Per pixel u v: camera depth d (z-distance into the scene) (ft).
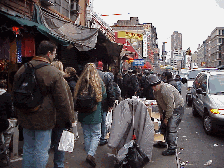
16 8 22.74
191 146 20.31
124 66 90.94
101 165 15.08
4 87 12.87
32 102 9.34
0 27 17.08
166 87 16.42
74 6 40.93
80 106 13.88
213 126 22.44
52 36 20.29
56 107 10.17
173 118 16.88
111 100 17.56
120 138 14.82
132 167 13.58
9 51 18.61
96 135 14.79
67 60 35.70
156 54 278.26
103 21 59.57
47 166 14.56
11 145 15.58
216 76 27.09
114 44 38.65
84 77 14.11
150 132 14.83
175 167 14.99
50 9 31.78
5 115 12.46
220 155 18.06
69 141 11.17
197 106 29.91
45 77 9.71
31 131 10.23
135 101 15.26
